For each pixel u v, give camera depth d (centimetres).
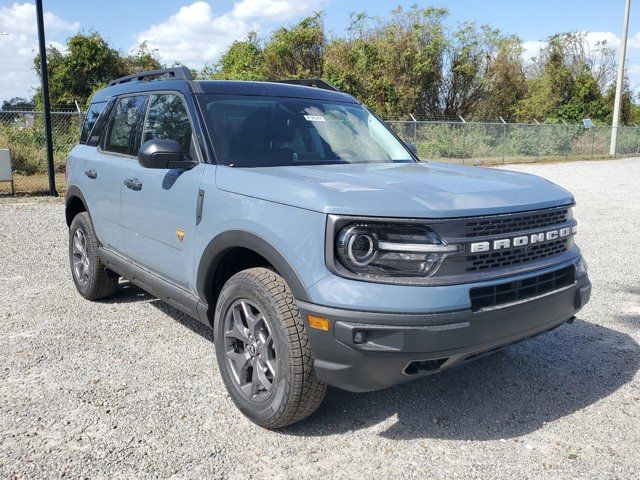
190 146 395
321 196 297
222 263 366
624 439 329
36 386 383
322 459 307
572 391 387
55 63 3225
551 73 4097
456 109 3459
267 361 325
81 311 534
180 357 433
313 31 2950
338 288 284
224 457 307
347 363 286
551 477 293
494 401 372
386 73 3127
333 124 447
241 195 337
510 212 312
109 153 509
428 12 3259
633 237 909
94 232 534
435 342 280
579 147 2983
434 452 315
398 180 333
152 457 305
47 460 301
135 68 3494
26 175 1578
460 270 295
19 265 703
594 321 521
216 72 3172
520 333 313
